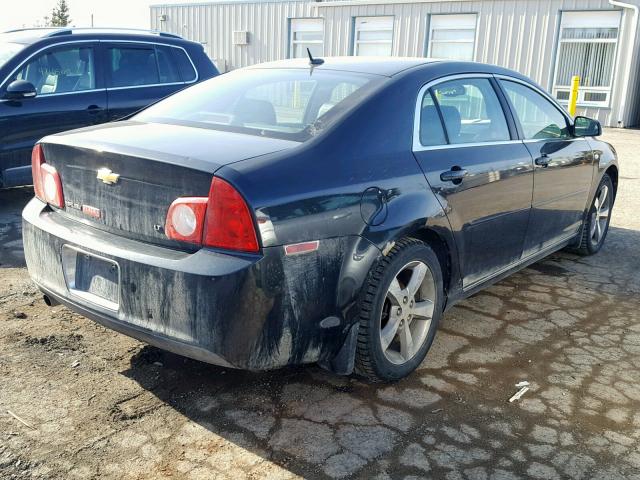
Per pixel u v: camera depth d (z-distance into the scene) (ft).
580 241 17.65
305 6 75.87
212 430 9.17
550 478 8.35
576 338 12.76
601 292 15.47
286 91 11.16
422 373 11.06
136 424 9.25
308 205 8.64
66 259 9.82
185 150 8.88
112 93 23.02
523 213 13.47
